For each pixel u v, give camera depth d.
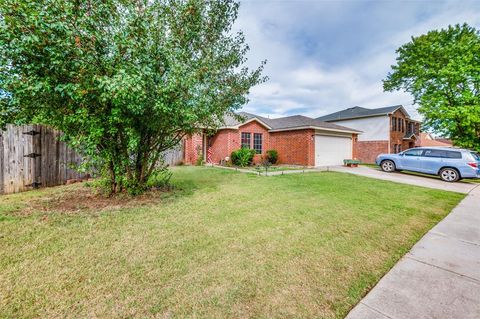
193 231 3.53
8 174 5.35
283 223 4.02
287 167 13.84
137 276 2.34
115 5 4.06
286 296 2.14
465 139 13.75
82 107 4.06
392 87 18.34
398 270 2.69
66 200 4.81
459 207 5.64
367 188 7.46
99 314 1.82
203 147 15.54
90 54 3.85
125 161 4.95
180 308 1.93
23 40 3.21
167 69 4.61
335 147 15.47
